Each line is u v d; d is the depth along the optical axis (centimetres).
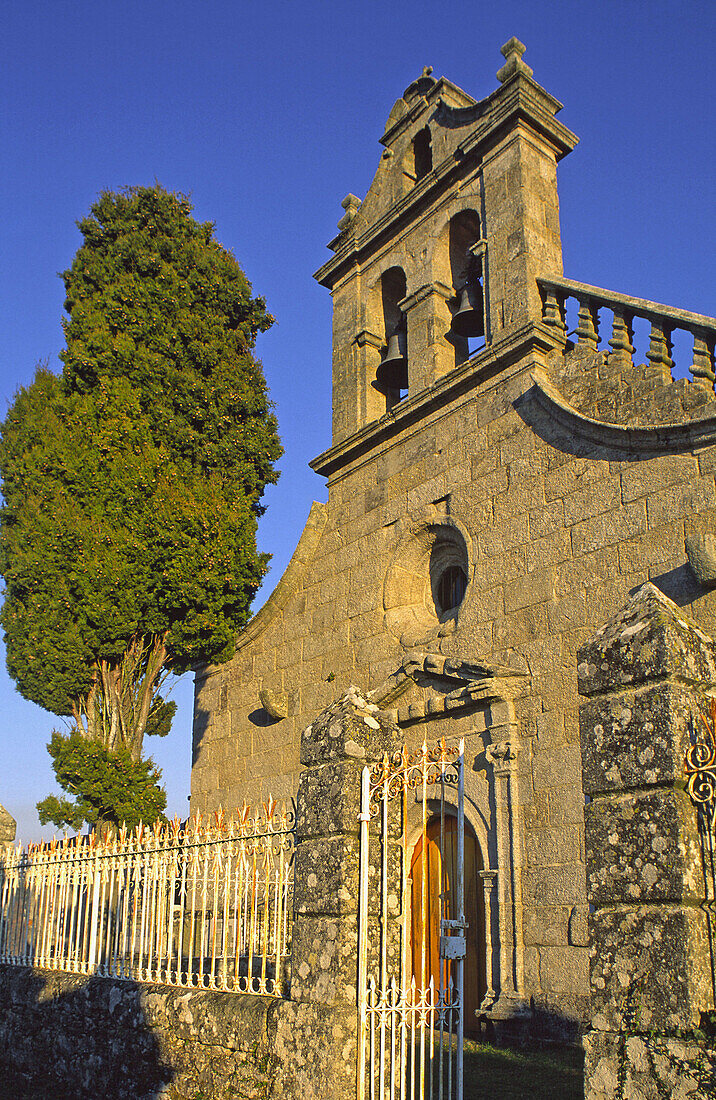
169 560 1570
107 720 1580
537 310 1317
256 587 1694
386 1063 680
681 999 458
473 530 1311
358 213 1727
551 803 1099
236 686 1759
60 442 1566
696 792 484
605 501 1137
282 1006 707
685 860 475
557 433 1220
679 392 1090
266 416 1778
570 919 1040
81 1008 955
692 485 1046
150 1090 810
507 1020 1046
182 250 1753
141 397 1641
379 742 754
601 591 1113
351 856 705
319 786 741
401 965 690
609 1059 476
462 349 1544
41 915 1155
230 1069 733
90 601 1514
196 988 833
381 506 1512
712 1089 433
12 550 1552
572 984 1020
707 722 500
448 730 1264
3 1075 1062
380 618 1455
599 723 531
